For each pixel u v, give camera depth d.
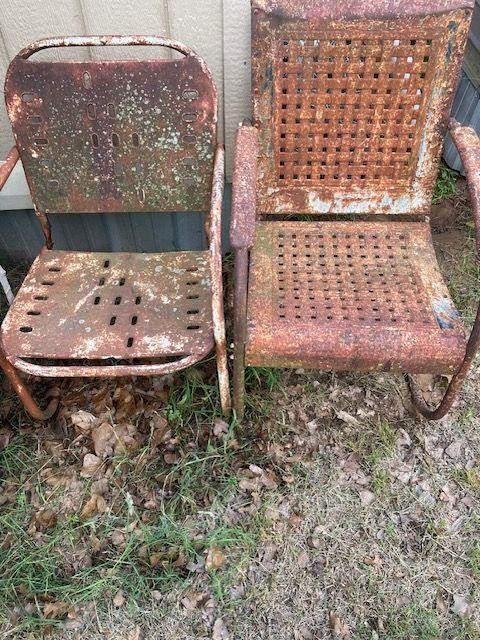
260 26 1.79
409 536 1.91
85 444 2.12
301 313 1.77
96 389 2.28
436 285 1.87
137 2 1.95
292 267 1.93
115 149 1.93
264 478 2.02
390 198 2.09
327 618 1.75
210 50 2.08
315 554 1.87
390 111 1.92
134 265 2.03
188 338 1.78
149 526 1.92
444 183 2.86
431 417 2.05
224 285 2.59
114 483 2.03
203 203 2.05
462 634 1.71
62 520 1.95
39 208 2.07
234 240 1.47
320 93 1.90
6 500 1.99
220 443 2.11
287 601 1.78
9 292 2.04
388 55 1.83
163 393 2.26
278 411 2.20
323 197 2.10
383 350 1.69
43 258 2.06
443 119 1.92
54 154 1.94
